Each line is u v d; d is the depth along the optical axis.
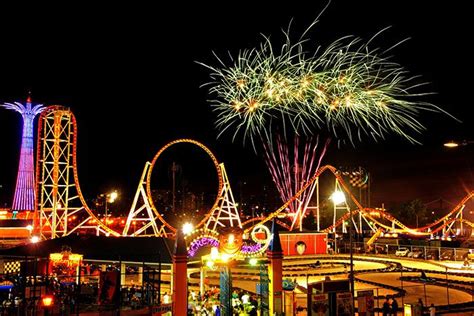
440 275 63.00
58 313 33.84
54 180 74.69
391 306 38.62
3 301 36.75
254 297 41.56
